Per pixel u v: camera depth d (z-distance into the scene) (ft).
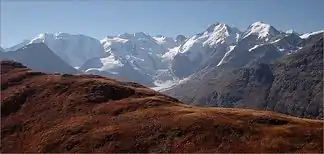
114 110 358.02
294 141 279.08
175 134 296.92
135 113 342.85
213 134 290.15
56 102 396.16
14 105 406.62
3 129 364.99
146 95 408.67
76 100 390.42
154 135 299.99
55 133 330.75
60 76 467.11
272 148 271.69
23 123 369.50
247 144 278.05
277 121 310.86
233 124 301.22
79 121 344.08
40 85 439.22
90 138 310.45
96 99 390.01
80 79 446.60
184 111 336.29
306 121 318.04
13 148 334.65
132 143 295.69
